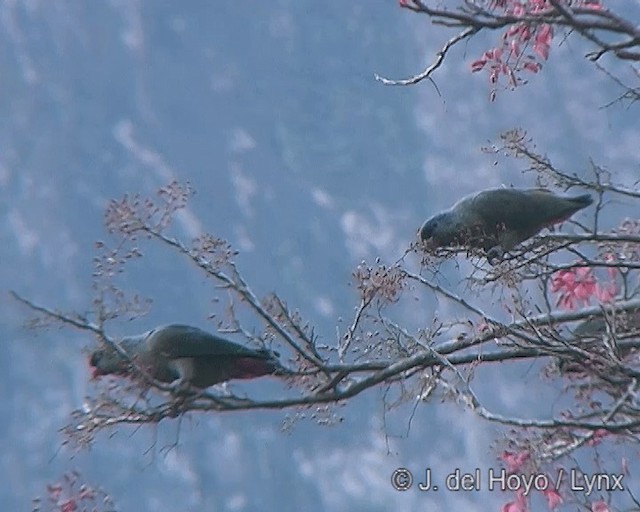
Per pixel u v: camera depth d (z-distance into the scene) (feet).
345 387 34.78
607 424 30.42
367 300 33.96
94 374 33.42
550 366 33.83
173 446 34.14
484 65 33.81
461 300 33.83
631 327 34.27
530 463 32.68
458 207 34.86
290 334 34.88
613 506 32.76
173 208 33.91
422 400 33.78
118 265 34.22
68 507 32.53
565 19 29.68
